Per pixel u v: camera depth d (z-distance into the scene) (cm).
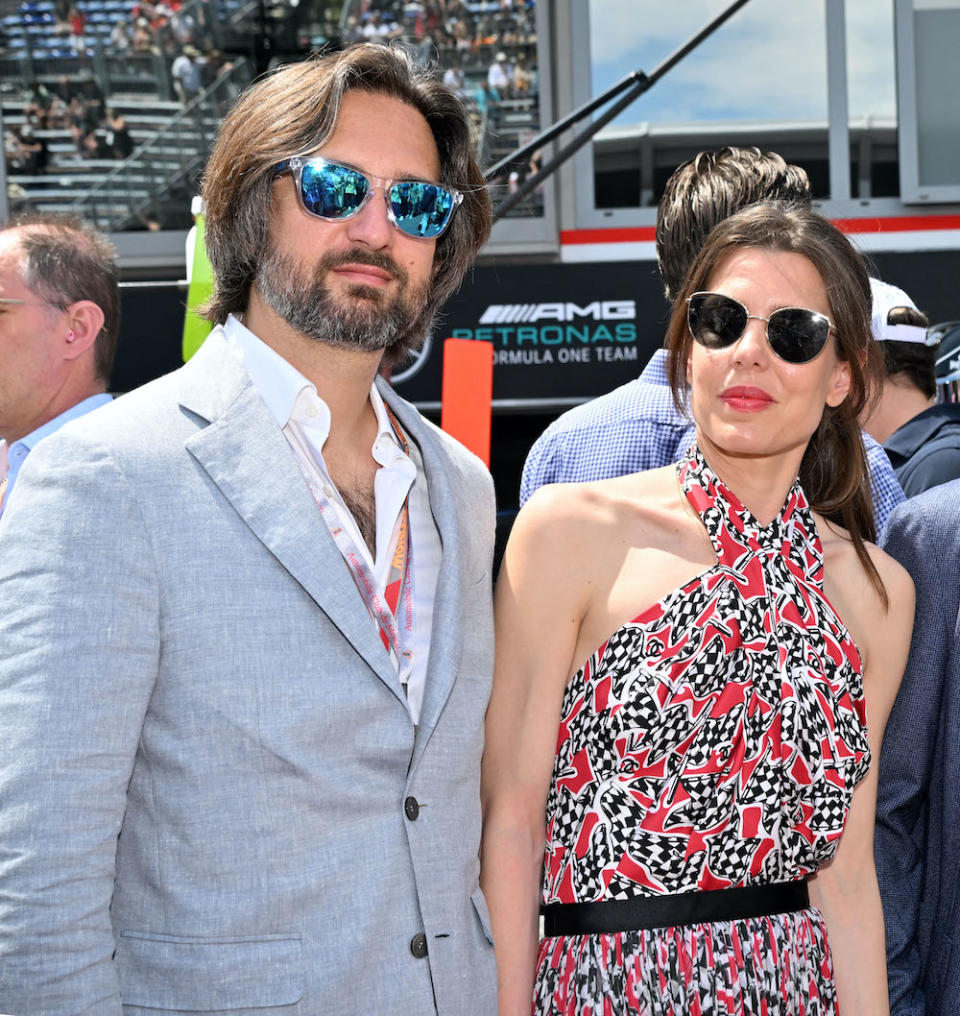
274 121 163
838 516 197
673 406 218
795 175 221
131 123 684
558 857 173
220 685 143
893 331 286
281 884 143
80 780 136
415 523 171
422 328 190
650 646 172
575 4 657
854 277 182
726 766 171
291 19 683
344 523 161
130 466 146
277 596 148
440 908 153
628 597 176
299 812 145
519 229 626
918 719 194
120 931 145
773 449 176
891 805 196
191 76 684
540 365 577
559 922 172
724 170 220
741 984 168
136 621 141
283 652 147
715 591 175
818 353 174
